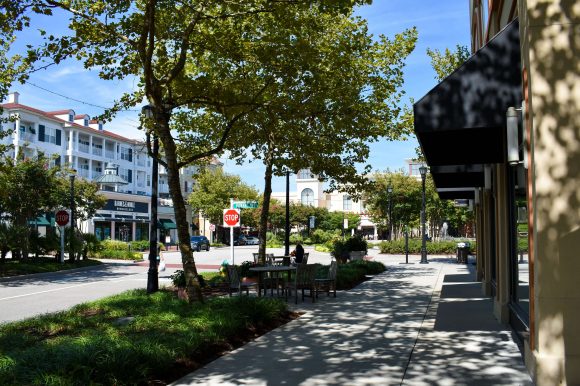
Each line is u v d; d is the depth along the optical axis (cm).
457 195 1989
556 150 575
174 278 1669
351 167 1803
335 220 7756
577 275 562
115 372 574
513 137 647
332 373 641
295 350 771
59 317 993
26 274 2348
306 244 6988
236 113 1317
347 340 839
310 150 1588
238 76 1306
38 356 602
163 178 7675
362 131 1560
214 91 1213
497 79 707
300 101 1326
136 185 7050
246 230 9281
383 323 998
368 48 1684
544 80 584
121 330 820
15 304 1442
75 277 2359
